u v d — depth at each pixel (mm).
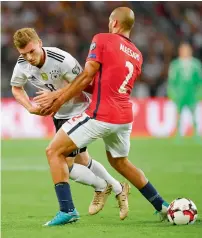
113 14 20875
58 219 20422
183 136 63438
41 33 77750
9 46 73812
